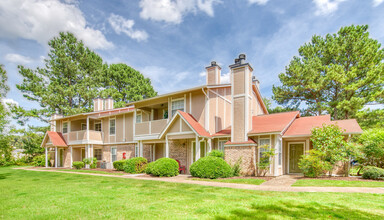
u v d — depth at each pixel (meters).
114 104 36.22
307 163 12.31
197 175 12.89
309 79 22.97
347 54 23.30
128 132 21.77
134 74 42.00
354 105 20.53
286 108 27.31
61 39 35.69
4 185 10.88
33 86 31.44
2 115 15.57
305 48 25.84
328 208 6.26
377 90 21.17
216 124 16.62
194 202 6.96
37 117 31.88
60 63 34.38
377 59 21.14
